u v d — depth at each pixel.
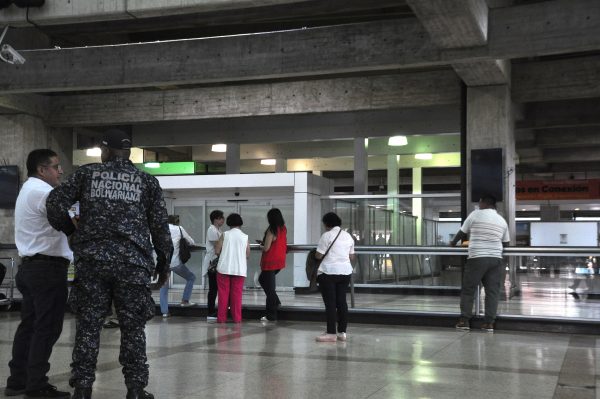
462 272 9.83
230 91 19.08
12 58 12.70
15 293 11.18
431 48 12.84
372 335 8.12
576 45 11.78
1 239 18.91
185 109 19.34
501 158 15.05
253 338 7.79
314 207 16.31
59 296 4.77
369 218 17.09
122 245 4.01
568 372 5.69
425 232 17.16
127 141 4.26
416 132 19.03
